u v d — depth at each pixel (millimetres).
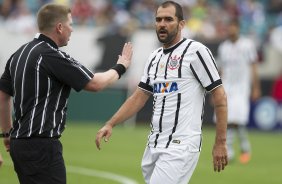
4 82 21781
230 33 46156
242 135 45906
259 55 68625
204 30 75375
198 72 21922
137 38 70250
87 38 71438
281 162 45750
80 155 46719
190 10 77438
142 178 37625
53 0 81500
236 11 79312
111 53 70438
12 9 78500
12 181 36062
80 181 36469
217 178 38219
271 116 65625
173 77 22062
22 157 20656
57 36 21188
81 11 79375
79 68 20922
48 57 20688
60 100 20922
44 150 20562
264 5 82000
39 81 20609
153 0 80062
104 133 23016
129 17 78875
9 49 72938
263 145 55750
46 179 20672
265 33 77625
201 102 22266
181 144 21797
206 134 61031
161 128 22188
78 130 61844
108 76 21625
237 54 45812
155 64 22703
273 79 66375
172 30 22078
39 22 21141
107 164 42750
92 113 68375
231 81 46000
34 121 20531
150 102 67688
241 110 45562
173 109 22016
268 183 36875
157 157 22297
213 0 81250
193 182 36656
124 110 23266
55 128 20719
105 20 78000
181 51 22125
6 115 22172
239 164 44531
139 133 61750
